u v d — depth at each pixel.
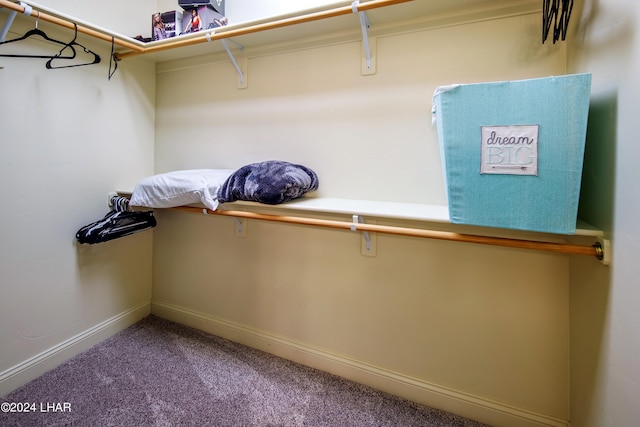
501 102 0.84
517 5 1.13
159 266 2.01
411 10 1.21
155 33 1.63
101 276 1.73
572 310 1.08
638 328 0.69
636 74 0.69
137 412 1.26
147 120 1.90
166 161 1.93
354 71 1.40
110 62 1.57
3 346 1.33
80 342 1.63
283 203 1.26
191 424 1.21
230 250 1.76
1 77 1.25
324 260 1.51
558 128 0.80
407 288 1.36
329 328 1.53
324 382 1.47
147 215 1.76
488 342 1.24
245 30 1.33
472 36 1.21
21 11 1.13
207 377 1.47
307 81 1.50
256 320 1.71
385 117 1.36
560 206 0.82
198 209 1.46
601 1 0.84
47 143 1.43
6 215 1.31
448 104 0.89
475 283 1.25
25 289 1.39
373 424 1.24
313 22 1.32
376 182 1.40
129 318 1.90
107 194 1.70
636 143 0.69
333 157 1.47
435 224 1.15
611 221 0.80
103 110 1.66
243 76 1.64
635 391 0.70
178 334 1.83
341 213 1.16
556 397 1.15
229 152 1.73
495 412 1.24
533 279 1.17
